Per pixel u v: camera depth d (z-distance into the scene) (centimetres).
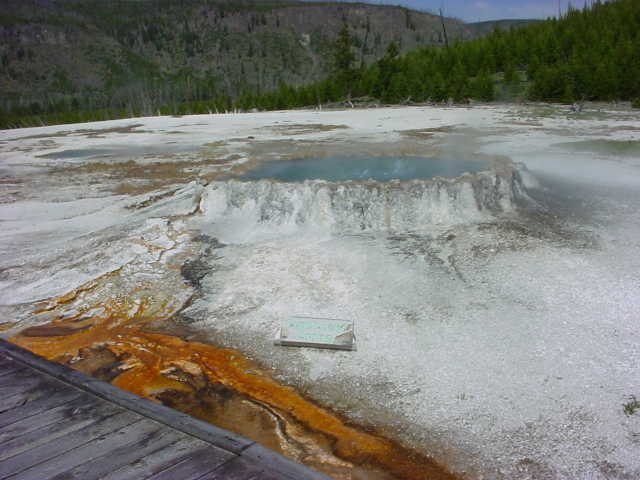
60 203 994
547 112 2497
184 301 586
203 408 390
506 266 625
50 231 820
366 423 370
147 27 16200
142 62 14738
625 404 376
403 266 640
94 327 539
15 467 238
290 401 399
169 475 231
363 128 2014
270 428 364
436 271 623
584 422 359
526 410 375
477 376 419
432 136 1714
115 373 446
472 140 1630
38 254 720
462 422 366
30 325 545
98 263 682
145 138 2005
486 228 754
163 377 437
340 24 16088
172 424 270
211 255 711
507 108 2780
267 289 600
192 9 17725
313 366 447
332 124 2220
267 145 1591
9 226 855
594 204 887
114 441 259
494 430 356
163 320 547
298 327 492
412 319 517
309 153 1129
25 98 12175
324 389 414
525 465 324
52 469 236
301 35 15900
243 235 780
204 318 546
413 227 775
